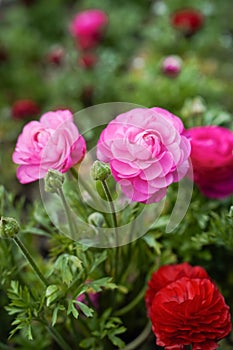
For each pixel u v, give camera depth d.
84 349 0.73
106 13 1.71
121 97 1.26
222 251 0.81
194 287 0.62
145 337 0.75
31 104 1.23
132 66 1.47
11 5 1.98
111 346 0.75
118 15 1.67
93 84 1.32
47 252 0.94
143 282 0.78
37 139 0.63
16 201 1.05
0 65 1.52
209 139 0.76
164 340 0.62
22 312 0.67
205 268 0.81
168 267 0.68
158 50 1.47
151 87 1.11
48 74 1.56
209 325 0.62
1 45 1.55
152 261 0.78
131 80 1.25
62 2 1.90
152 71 1.21
